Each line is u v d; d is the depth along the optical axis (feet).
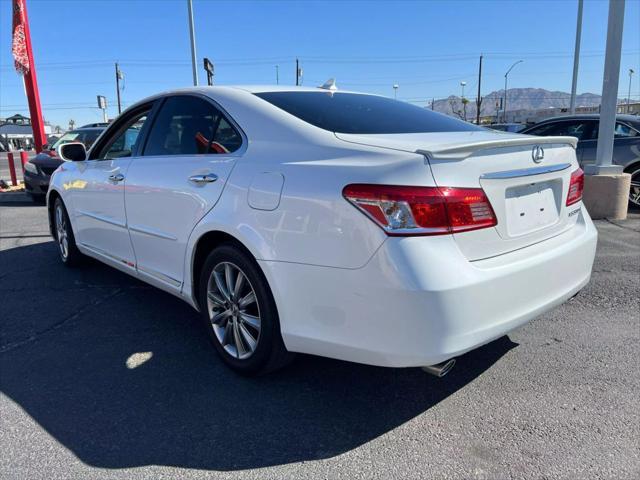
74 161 15.52
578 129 29.04
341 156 8.20
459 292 7.23
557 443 7.91
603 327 12.11
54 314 13.37
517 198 8.50
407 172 7.36
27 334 12.16
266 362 9.36
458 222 7.43
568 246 9.30
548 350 11.00
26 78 40.19
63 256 17.58
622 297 13.97
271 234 8.55
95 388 9.72
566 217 9.77
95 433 8.35
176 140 11.44
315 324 8.19
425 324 7.16
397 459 7.64
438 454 7.73
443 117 11.64
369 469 7.45
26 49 39.47
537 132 30.63
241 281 9.56
